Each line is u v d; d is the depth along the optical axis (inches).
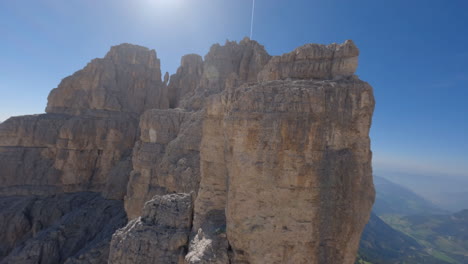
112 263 770.8
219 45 2118.6
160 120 1729.8
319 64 685.3
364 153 572.7
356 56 643.5
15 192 2222.0
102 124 2477.9
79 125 2413.9
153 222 816.9
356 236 566.6
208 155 796.0
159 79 3009.4
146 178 1622.8
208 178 792.9
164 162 1480.1
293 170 541.6
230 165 614.9
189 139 1430.9
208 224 731.4
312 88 550.0
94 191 2415.1
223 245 615.2
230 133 598.9
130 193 1657.2
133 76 2866.6
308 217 542.0
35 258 1610.5
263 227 555.2
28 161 2320.4
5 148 2313.0
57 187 2322.8
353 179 559.8
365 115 572.1
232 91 713.0
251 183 563.5
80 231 1855.3
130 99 2795.3
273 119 550.9
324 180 546.6
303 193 540.7
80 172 2395.4
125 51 2918.3
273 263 549.0
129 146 2559.1
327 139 551.2
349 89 569.3
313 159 539.5
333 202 548.7
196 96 1899.6
